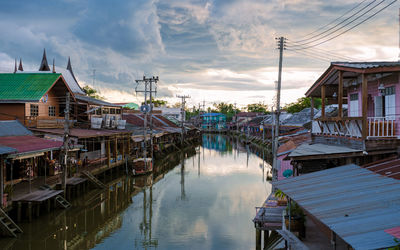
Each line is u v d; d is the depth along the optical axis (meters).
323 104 17.08
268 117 78.00
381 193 8.20
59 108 30.05
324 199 8.48
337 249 10.30
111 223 18.73
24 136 21.67
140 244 15.59
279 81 24.56
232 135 102.06
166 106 103.00
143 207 22.02
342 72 14.40
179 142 63.25
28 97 24.72
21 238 15.74
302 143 20.50
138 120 56.53
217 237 16.44
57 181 21.94
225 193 25.73
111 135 32.22
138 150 41.81
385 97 14.23
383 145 12.45
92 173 26.50
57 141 22.33
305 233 11.98
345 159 14.02
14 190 19.55
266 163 42.44
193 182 30.39
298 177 11.31
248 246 15.30
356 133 13.45
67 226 18.02
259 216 15.16
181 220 19.19
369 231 6.36
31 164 22.91
